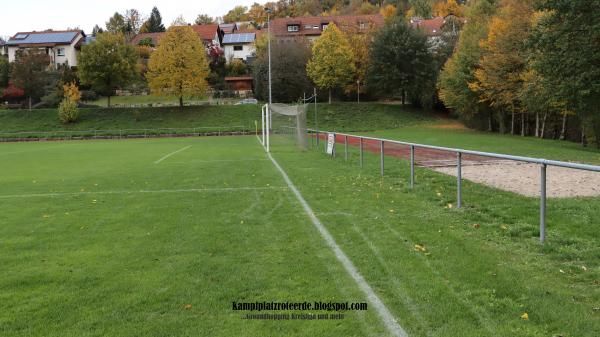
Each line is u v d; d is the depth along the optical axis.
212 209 8.44
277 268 4.95
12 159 21.95
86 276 4.81
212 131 48.41
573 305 3.75
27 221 7.71
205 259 5.34
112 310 3.92
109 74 55.56
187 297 4.17
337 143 28.00
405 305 3.88
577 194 9.13
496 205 8.05
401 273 4.65
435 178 11.80
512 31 35.16
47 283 4.62
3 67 66.12
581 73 22.03
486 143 28.20
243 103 59.78
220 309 3.90
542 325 3.43
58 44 79.62
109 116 53.69
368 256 5.27
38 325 3.65
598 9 20.97
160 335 3.44
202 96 57.72
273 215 7.78
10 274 4.92
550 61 23.06
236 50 92.00
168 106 56.38
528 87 27.98
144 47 82.50
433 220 7.07
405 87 57.44
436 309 3.77
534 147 24.53
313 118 53.12
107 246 6.01
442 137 35.41
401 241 5.86
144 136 47.56
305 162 17.23
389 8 98.12
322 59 58.66
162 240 6.26
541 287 4.16
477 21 48.88
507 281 4.32
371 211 7.86
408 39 56.31
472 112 45.78
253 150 24.69
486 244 5.64
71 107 51.66
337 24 80.00
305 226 6.88
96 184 12.29
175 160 19.56
